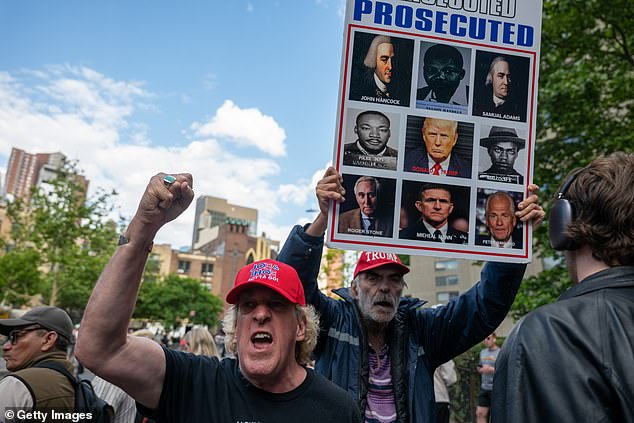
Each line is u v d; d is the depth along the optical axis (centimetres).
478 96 240
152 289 6769
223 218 19362
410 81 237
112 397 342
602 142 995
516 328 134
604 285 131
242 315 207
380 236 228
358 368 278
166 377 194
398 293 287
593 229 137
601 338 120
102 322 175
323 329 290
